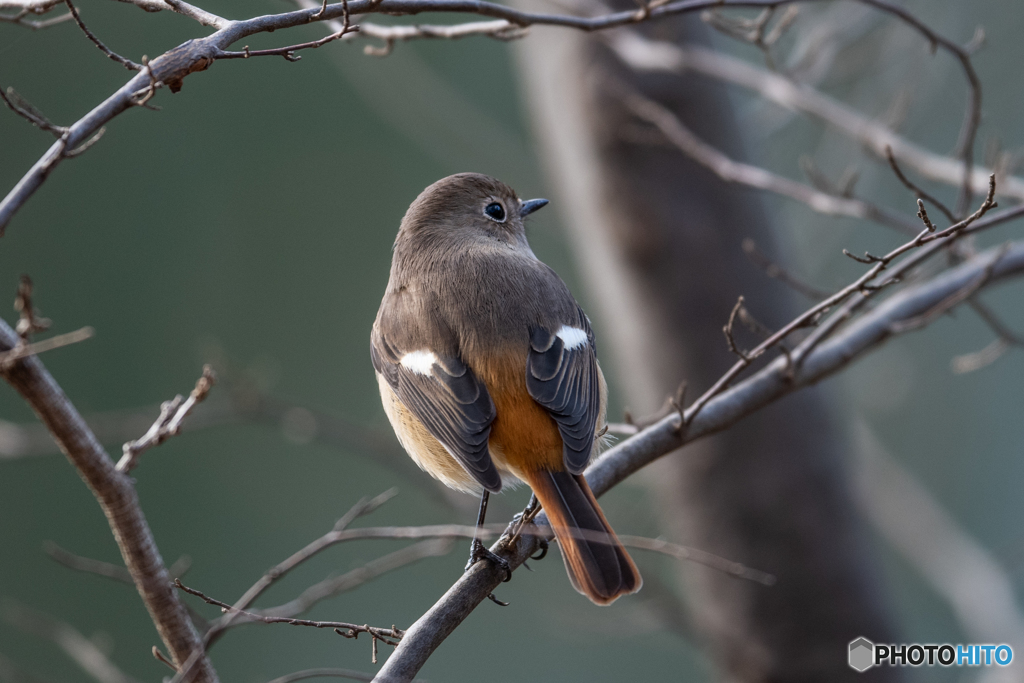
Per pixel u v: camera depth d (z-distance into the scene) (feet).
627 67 33.45
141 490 49.65
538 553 22.43
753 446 33.01
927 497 41.63
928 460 51.47
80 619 44.88
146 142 51.78
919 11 40.70
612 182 33.76
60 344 13.57
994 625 38.29
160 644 44.70
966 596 39.29
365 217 55.01
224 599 48.65
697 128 33.60
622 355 35.24
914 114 40.24
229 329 51.98
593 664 49.88
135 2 15.71
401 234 26.45
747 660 33.32
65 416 15.03
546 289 23.79
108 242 50.29
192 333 51.37
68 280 49.21
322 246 54.29
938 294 25.48
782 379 23.06
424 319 23.21
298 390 52.85
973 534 50.75
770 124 36.70
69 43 47.24
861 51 37.68
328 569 50.06
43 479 46.14
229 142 52.95
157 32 48.06
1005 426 51.78
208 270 51.88
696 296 33.35
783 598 32.94
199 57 14.46
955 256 25.66
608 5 33.24
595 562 19.10
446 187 26.81
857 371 45.68
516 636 49.88
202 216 52.26
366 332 54.44
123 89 13.89
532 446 20.98
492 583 19.34
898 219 26.61
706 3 21.47
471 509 30.86
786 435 33.09
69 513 46.03
